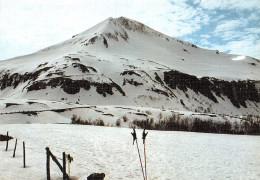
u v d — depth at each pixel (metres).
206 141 27.91
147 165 15.10
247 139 32.53
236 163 16.55
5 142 20.31
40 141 21.62
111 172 13.32
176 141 26.02
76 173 12.66
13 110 52.12
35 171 12.30
